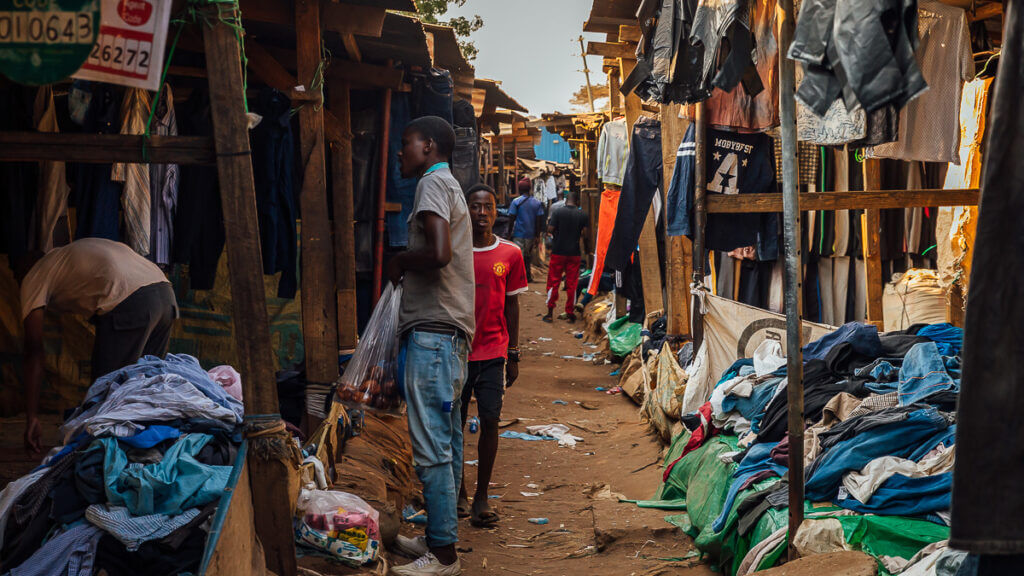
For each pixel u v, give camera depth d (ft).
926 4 17.61
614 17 26.14
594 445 24.27
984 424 4.82
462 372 13.50
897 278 24.85
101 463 9.38
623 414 27.86
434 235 12.55
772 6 17.54
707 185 20.49
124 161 9.34
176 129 16.14
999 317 4.83
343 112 20.98
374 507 14.10
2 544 8.84
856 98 8.68
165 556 8.77
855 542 11.00
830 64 8.91
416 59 22.79
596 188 54.95
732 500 13.67
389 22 19.39
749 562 12.16
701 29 13.39
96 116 14.92
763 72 18.99
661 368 22.24
